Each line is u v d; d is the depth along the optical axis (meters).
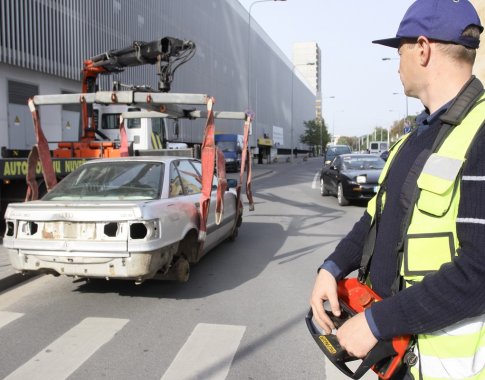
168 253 5.09
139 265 4.66
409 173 1.56
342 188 14.07
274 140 72.62
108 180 5.70
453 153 1.38
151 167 5.89
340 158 15.91
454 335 1.37
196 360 3.72
